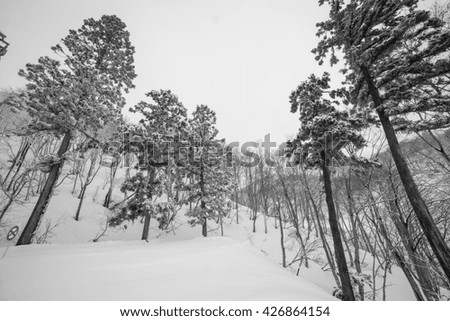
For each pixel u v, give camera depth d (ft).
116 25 51.19
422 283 36.99
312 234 84.17
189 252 28.32
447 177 36.11
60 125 42.16
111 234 62.44
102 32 50.65
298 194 84.33
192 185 60.39
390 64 28.37
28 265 19.39
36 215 38.24
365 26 29.78
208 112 63.77
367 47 29.48
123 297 13.19
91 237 59.00
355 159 34.65
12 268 18.22
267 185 86.74
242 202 132.67
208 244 36.86
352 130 31.50
